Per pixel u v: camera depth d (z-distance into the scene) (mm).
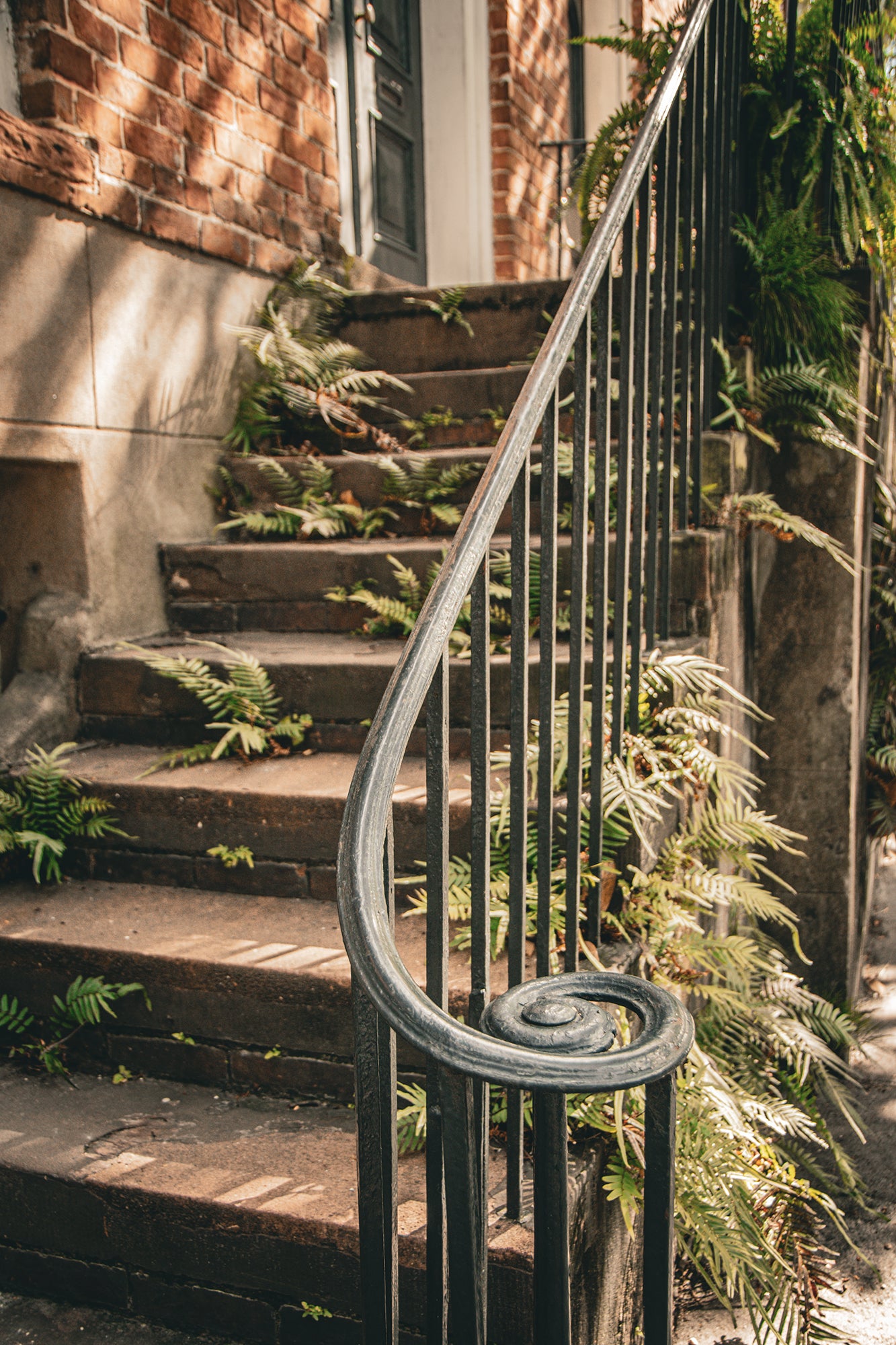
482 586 1442
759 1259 1760
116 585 3135
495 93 5922
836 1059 2625
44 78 2793
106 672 2906
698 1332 2156
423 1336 1584
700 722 2316
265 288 3865
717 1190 1739
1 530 3035
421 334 4070
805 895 3578
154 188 3217
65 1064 2207
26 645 2945
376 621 3090
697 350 2902
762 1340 2109
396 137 5465
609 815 2141
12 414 2729
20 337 2742
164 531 3365
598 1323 1683
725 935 2951
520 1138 1562
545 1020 1021
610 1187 1608
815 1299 1987
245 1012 2064
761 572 3465
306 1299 1673
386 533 3539
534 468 3268
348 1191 1714
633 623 2297
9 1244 1865
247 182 3709
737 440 3080
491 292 3953
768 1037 2639
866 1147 2871
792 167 3527
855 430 3352
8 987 2244
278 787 2434
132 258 3158
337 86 4793
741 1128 1885
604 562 2035
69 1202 1787
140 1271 1785
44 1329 1780
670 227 2648
